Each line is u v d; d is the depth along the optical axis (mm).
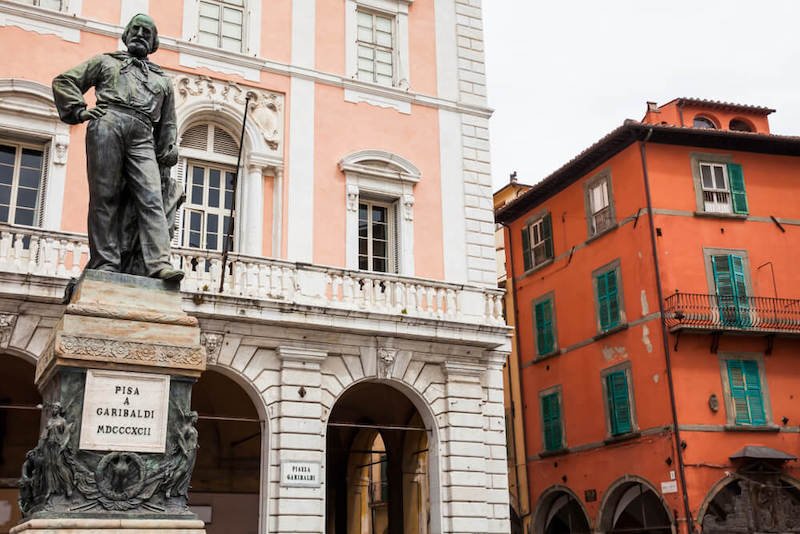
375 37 23297
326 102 21781
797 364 26500
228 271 18516
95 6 19797
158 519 7273
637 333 26703
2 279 16250
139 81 8570
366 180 21672
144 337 7652
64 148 18578
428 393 20234
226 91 20641
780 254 27594
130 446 7406
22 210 18391
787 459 24562
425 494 22953
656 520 25422
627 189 27828
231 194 20547
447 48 23984
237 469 22109
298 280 19125
